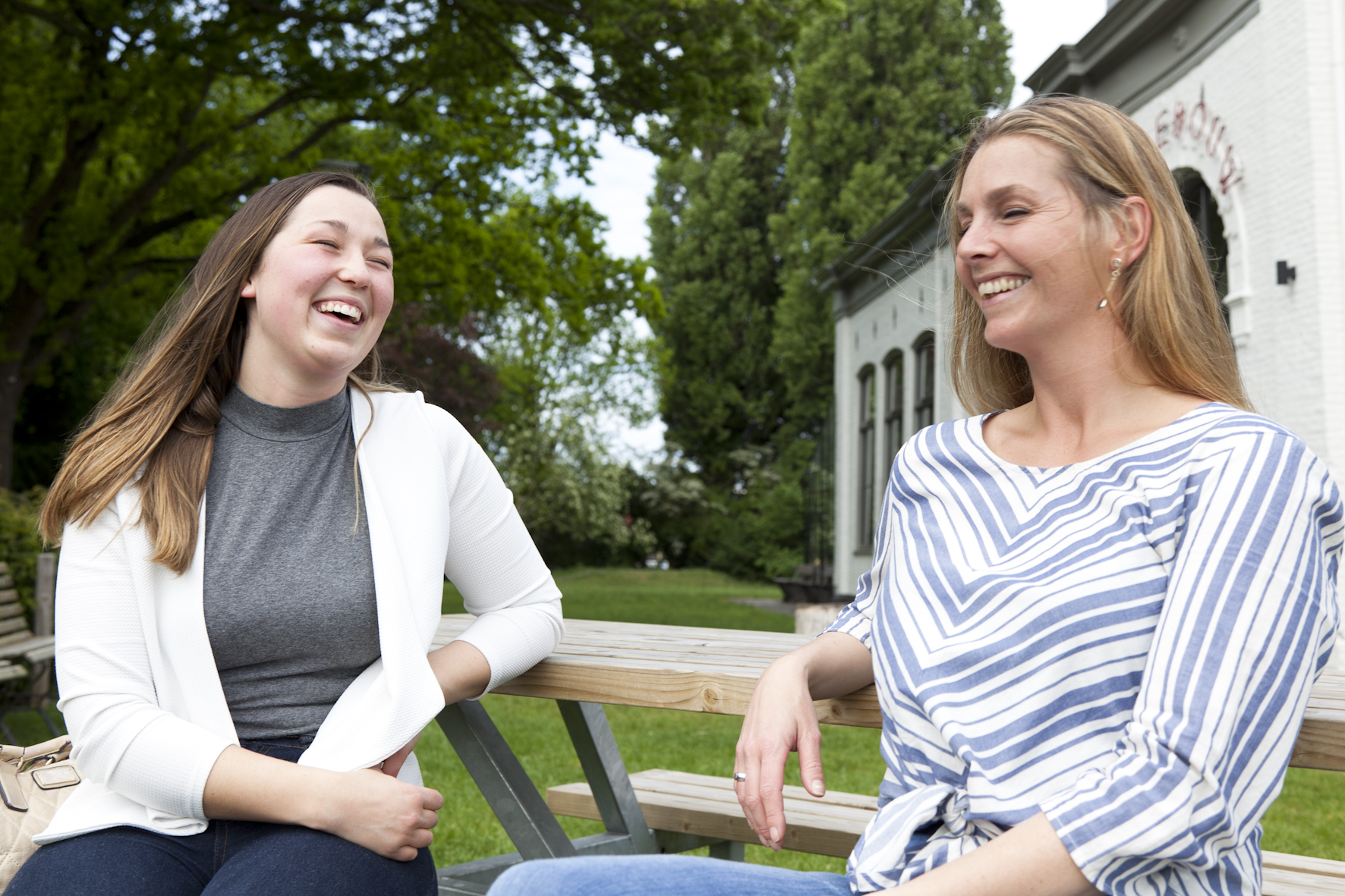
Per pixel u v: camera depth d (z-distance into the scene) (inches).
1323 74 272.2
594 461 1111.0
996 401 63.6
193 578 65.2
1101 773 41.6
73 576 64.6
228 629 65.6
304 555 67.7
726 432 1312.7
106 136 482.0
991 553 50.4
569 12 413.1
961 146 59.6
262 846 58.7
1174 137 338.6
